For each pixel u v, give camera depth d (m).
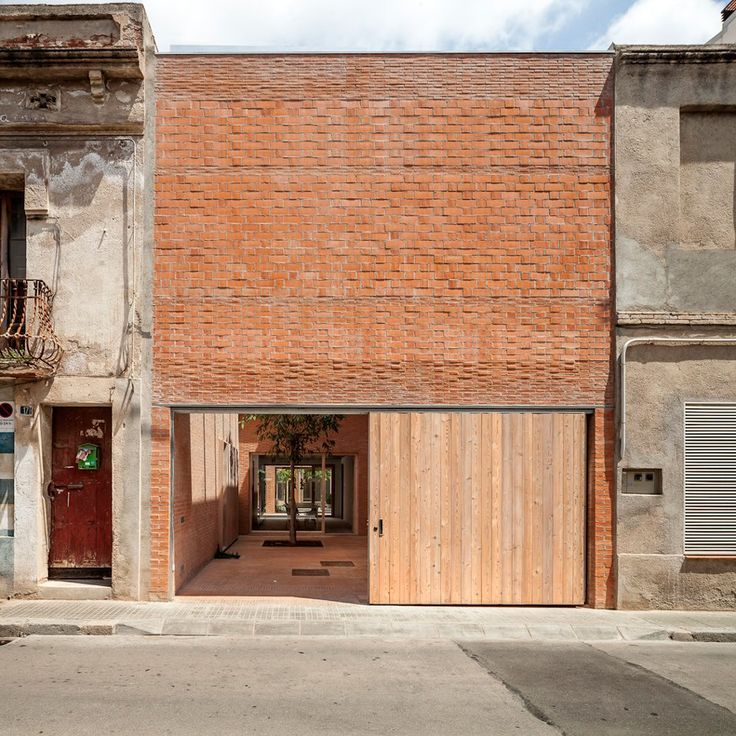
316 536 19.70
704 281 10.05
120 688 6.36
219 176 10.01
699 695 6.43
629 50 10.00
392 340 9.94
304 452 18.97
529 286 9.99
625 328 9.95
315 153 10.05
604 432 9.89
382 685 6.55
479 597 9.74
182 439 10.86
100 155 10.00
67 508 10.18
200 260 9.96
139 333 9.88
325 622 8.75
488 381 9.93
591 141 10.07
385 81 10.09
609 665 7.41
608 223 10.05
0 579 9.70
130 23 9.87
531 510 9.84
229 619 8.73
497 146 10.06
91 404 10.02
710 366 9.95
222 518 15.79
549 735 5.39
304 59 10.09
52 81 9.97
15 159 9.95
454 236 10.02
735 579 9.78
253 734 5.30
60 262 9.94
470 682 6.69
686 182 10.24
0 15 9.86
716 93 10.06
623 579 9.72
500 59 10.12
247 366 9.89
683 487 9.83
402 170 10.05
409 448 9.84
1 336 9.31
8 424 9.77
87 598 9.69
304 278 9.97
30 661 7.23
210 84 10.06
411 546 9.74
